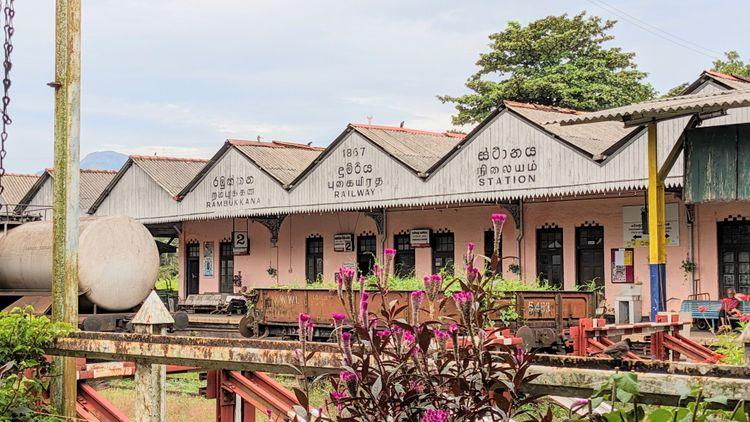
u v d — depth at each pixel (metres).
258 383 7.64
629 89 40.31
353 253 30.59
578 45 41.34
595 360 3.69
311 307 18.94
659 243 15.82
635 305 21.67
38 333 6.80
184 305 33.78
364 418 3.47
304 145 34.31
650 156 15.82
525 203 26.00
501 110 24.16
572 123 15.44
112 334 6.27
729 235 22.23
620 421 3.42
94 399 7.86
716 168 15.84
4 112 7.64
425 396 3.46
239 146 31.36
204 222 35.50
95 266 14.97
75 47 7.78
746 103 13.41
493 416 3.49
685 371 3.49
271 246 32.94
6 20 7.65
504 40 42.03
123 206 35.50
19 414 6.67
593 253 24.81
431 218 28.39
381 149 27.09
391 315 3.68
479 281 3.65
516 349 3.59
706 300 21.88
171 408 12.20
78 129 7.80
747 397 3.22
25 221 15.93
